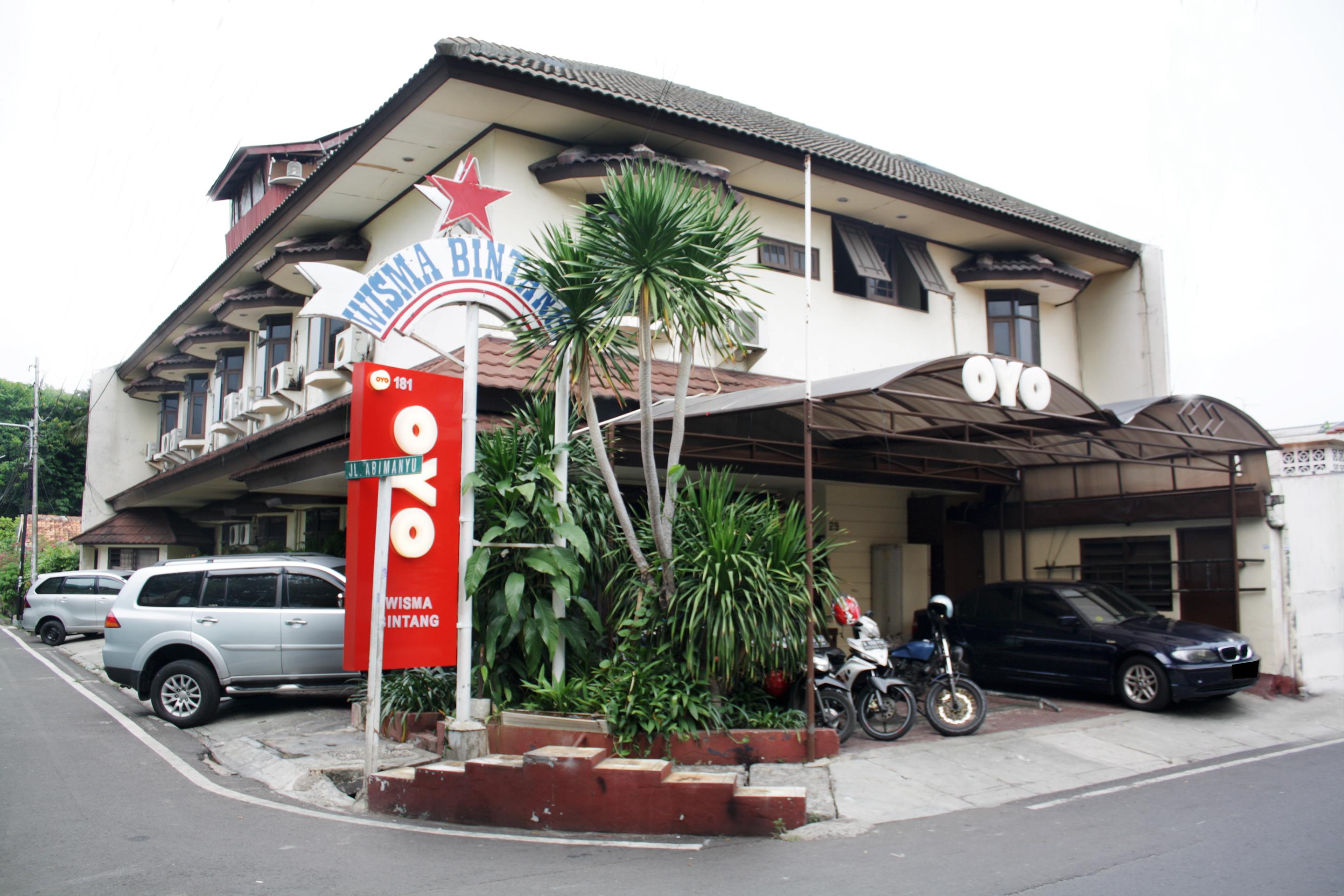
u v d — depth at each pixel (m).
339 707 10.82
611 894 4.95
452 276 7.86
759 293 14.02
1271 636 12.12
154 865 5.43
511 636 7.98
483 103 11.40
